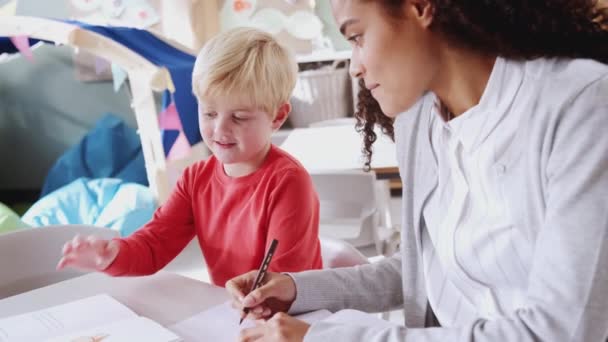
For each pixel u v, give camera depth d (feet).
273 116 4.02
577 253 1.97
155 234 4.14
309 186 4.00
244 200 4.05
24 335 2.80
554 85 2.19
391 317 6.74
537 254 2.11
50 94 13.10
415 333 2.24
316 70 11.18
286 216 3.83
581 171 2.01
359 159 6.50
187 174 4.39
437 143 2.90
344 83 11.34
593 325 1.96
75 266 3.64
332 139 7.54
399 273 3.33
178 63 8.24
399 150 3.17
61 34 7.21
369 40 2.31
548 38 2.26
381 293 3.26
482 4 2.24
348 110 11.59
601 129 1.99
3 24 7.27
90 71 12.82
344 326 2.35
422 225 3.06
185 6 10.44
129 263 3.81
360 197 5.59
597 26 2.31
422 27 2.28
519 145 2.35
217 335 2.82
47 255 4.44
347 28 2.35
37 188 13.70
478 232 2.58
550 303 2.01
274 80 3.90
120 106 13.05
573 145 2.05
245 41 3.85
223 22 10.70
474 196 2.62
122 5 10.69
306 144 7.38
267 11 10.58
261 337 2.47
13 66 12.96
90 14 10.82
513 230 2.44
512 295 2.58
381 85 2.37
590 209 1.97
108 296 3.25
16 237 4.33
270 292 2.94
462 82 2.45
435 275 3.01
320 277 3.13
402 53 2.30
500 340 2.06
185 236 4.37
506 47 2.29
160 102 11.40
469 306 2.82
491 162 2.45
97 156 11.96
